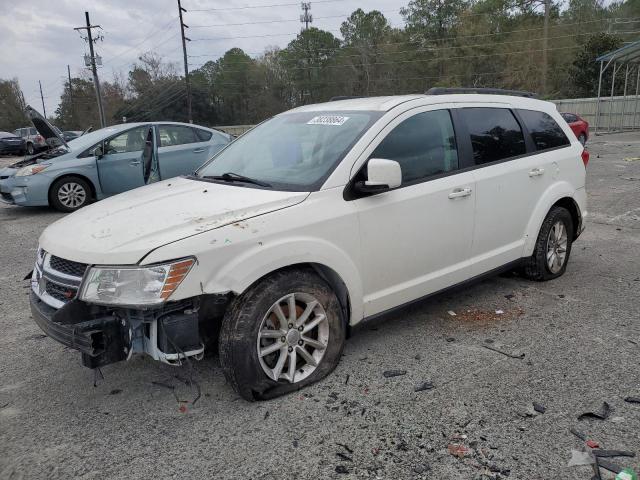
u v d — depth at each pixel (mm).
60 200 9844
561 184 5141
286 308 3316
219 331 3264
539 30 58250
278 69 76625
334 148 3738
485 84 61781
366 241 3607
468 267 4359
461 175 4211
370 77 70500
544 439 2859
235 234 3049
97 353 2904
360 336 4195
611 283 5309
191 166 10062
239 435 2971
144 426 3096
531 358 3768
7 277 6168
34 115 9359
